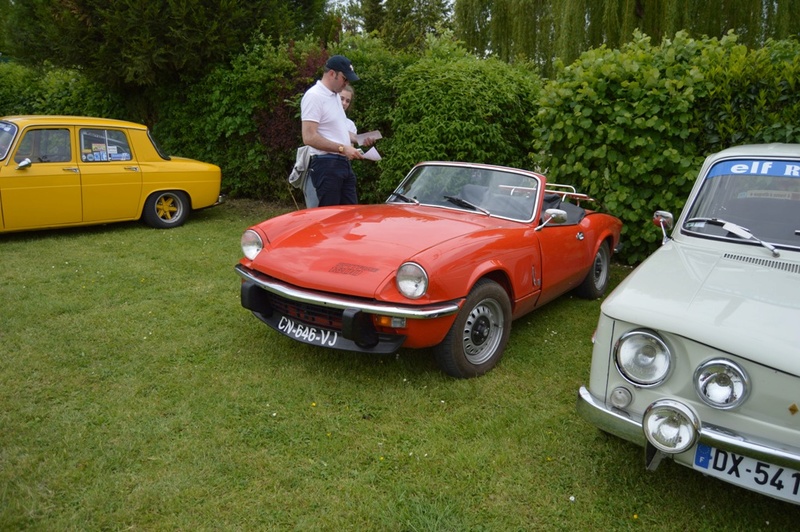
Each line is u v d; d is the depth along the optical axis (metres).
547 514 2.50
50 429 3.02
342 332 3.27
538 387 3.66
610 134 6.04
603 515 2.50
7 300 4.90
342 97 6.23
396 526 2.40
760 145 3.56
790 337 2.13
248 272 3.92
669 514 2.52
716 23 11.88
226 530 2.35
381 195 8.93
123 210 7.60
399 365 3.84
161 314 4.70
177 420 3.12
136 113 11.02
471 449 2.94
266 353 4.01
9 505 2.43
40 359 3.83
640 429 2.34
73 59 9.55
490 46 16.86
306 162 5.80
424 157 7.06
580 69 6.23
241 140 9.86
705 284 2.58
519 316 4.22
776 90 5.39
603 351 2.51
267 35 10.05
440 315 3.28
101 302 4.95
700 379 2.19
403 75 7.57
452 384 3.62
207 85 9.75
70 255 6.42
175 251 6.72
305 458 2.84
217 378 3.63
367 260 3.46
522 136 7.95
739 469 2.17
